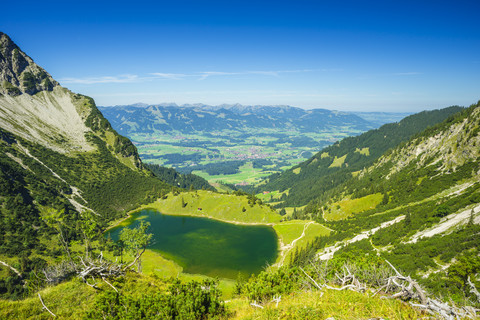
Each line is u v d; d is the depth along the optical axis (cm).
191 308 2120
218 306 2328
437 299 1455
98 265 3025
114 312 2112
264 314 1750
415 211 13375
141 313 2064
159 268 13688
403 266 7381
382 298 1522
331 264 2925
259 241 18138
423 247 8588
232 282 11600
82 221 3312
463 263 4238
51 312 2197
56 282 2802
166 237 18788
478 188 12019
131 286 2967
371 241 11988
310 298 1792
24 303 2291
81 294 2572
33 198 18088
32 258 11906
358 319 1295
